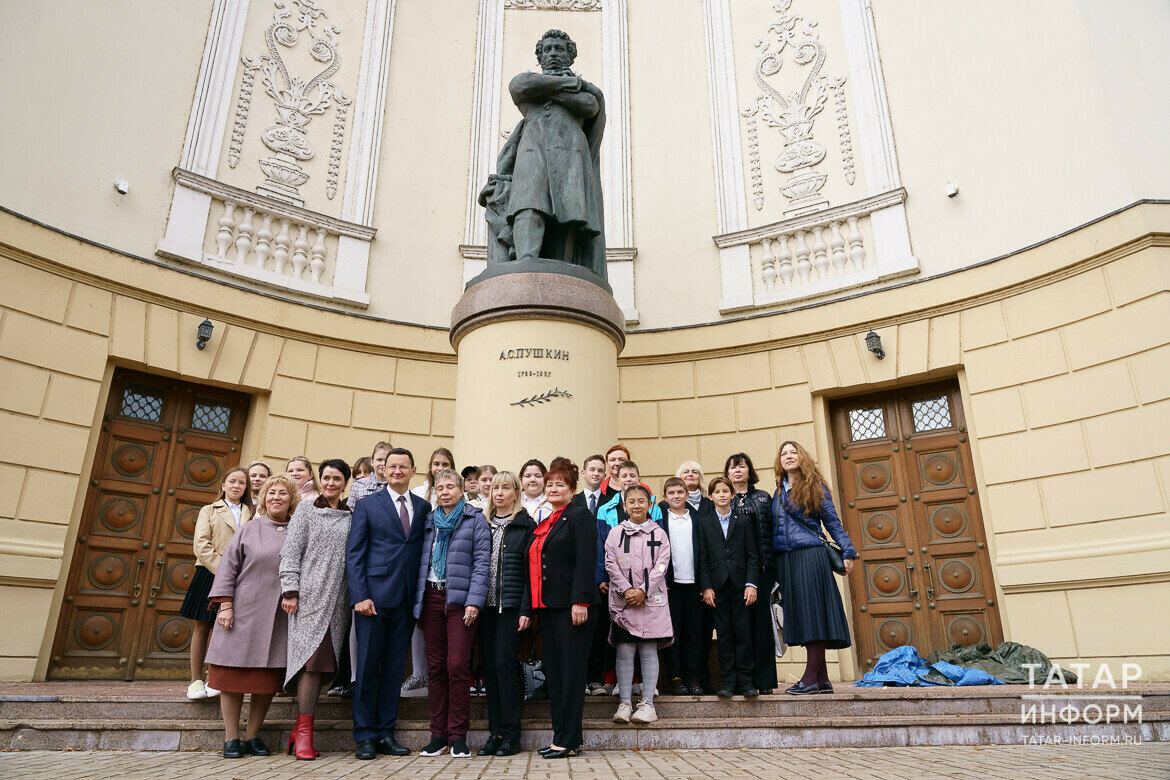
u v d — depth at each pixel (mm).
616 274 9672
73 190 7477
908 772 3170
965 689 4711
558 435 5461
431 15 10531
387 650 3945
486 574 3949
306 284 8734
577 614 3779
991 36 8305
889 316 8250
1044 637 6738
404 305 9344
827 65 9508
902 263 8328
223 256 8336
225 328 8133
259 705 3920
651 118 10328
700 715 4355
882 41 9180
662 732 4078
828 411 8672
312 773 3170
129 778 3002
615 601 4180
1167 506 6340
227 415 8258
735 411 8820
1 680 6215
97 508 7234
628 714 4070
